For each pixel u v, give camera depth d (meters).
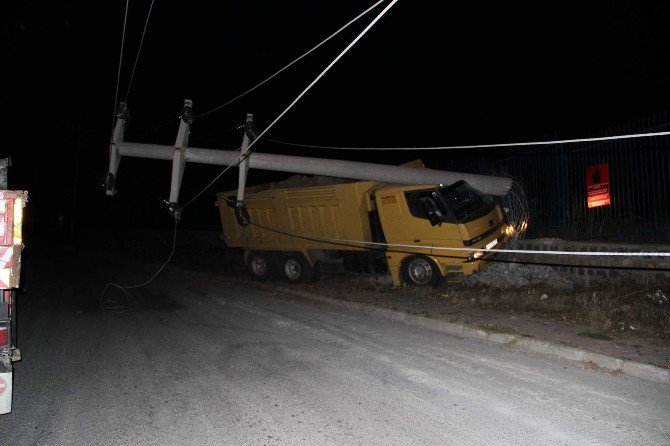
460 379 6.30
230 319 10.13
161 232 28.14
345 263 13.38
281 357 7.41
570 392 5.78
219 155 12.05
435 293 11.11
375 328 9.08
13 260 5.01
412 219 11.74
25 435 5.06
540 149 13.31
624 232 11.23
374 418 5.23
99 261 22.95
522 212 13.44
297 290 12.94
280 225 14.08
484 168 14.47
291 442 4.75
